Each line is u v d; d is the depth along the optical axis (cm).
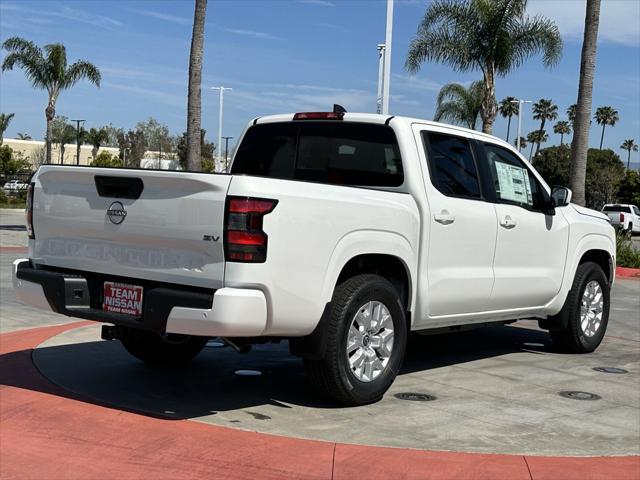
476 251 682
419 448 489
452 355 815
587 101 1970
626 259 2228
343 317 551
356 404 580
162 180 514
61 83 3856
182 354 704
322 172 686
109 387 620
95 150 8069
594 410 601
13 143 8156
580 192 1991
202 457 462
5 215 3828
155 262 523
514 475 448
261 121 738
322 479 434
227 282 490
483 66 2602
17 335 828
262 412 563
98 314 550
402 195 616
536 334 962
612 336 995
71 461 454
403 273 621
